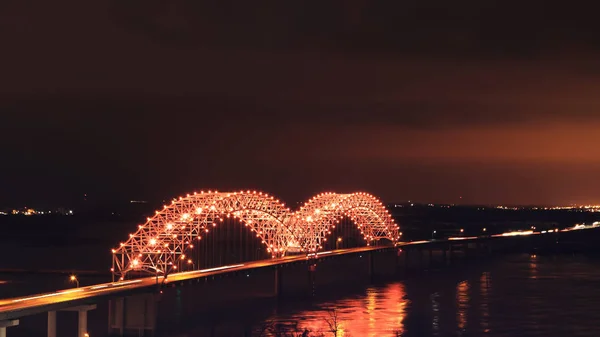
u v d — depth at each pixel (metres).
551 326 181.12
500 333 172.50
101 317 182.12
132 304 172.62
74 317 181.38
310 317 192.00
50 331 147.75
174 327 176.88
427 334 170.88
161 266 199.50
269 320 186.75
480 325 182.25
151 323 171.50
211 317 188.88
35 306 141.12
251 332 171.12
